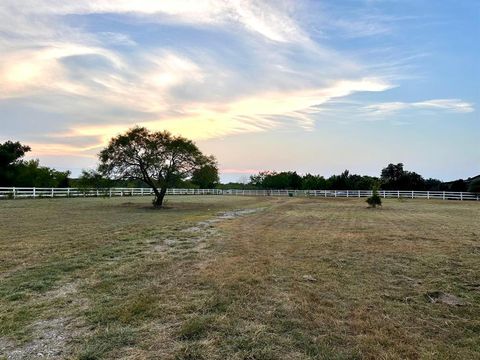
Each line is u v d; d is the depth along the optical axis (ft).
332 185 186.50
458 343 12.25
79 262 23.32
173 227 41.68
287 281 19.39
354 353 11.43
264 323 13.71
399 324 13.75
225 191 182.70
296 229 41.04
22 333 12.82
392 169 174.81
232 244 30.66
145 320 13.97
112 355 11.25
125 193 130.72
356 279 19.93
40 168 159.84
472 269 22.33
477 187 135.13
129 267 22.18
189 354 11.31
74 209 66.90
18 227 40.24
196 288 18.06
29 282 18.88
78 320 13.97
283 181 215.31
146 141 80.74
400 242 32.07
